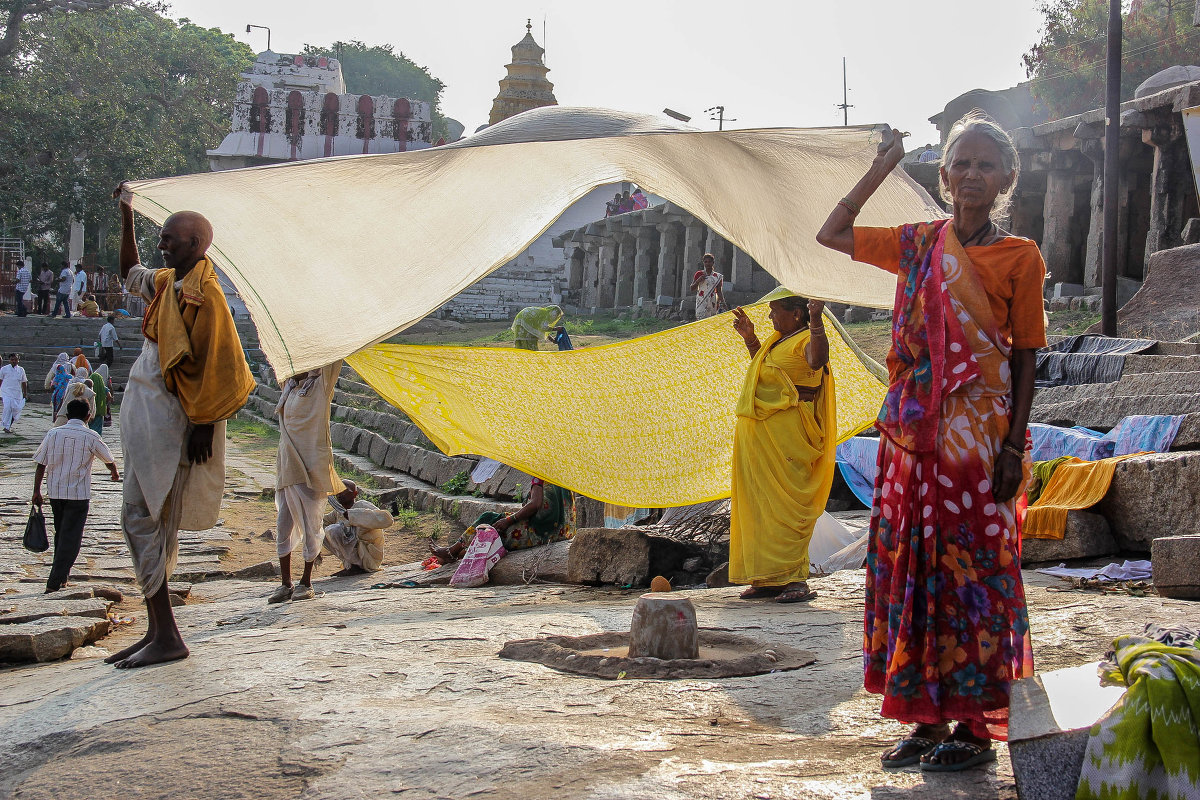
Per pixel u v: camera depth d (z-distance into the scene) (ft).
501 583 25.98
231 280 14.42
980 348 8.88
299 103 153.48
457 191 15.99
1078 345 35.47
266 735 10.29
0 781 10.09
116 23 156.87
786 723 10.39
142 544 14.05
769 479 18.99
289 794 8.79
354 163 14.98
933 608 8.84
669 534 24.80
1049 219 55.47
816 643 14.33
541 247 126.62
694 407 24.29
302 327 14.67
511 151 16.01
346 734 10.07
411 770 8.99
